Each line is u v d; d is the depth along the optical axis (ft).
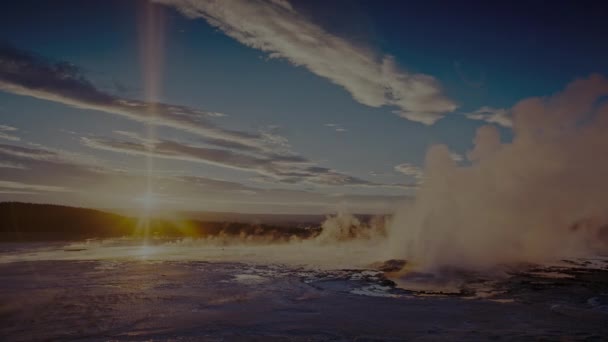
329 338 21.33
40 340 21.39
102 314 26.55
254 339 21.16
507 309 27.73
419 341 20.62
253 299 31.12
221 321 24.82
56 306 28.68
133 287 35.81
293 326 23.66
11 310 27.55
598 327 23.26
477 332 22.24
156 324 24.21
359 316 25.96
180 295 32.50
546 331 22.40
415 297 31.78
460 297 31.76
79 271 45.11
